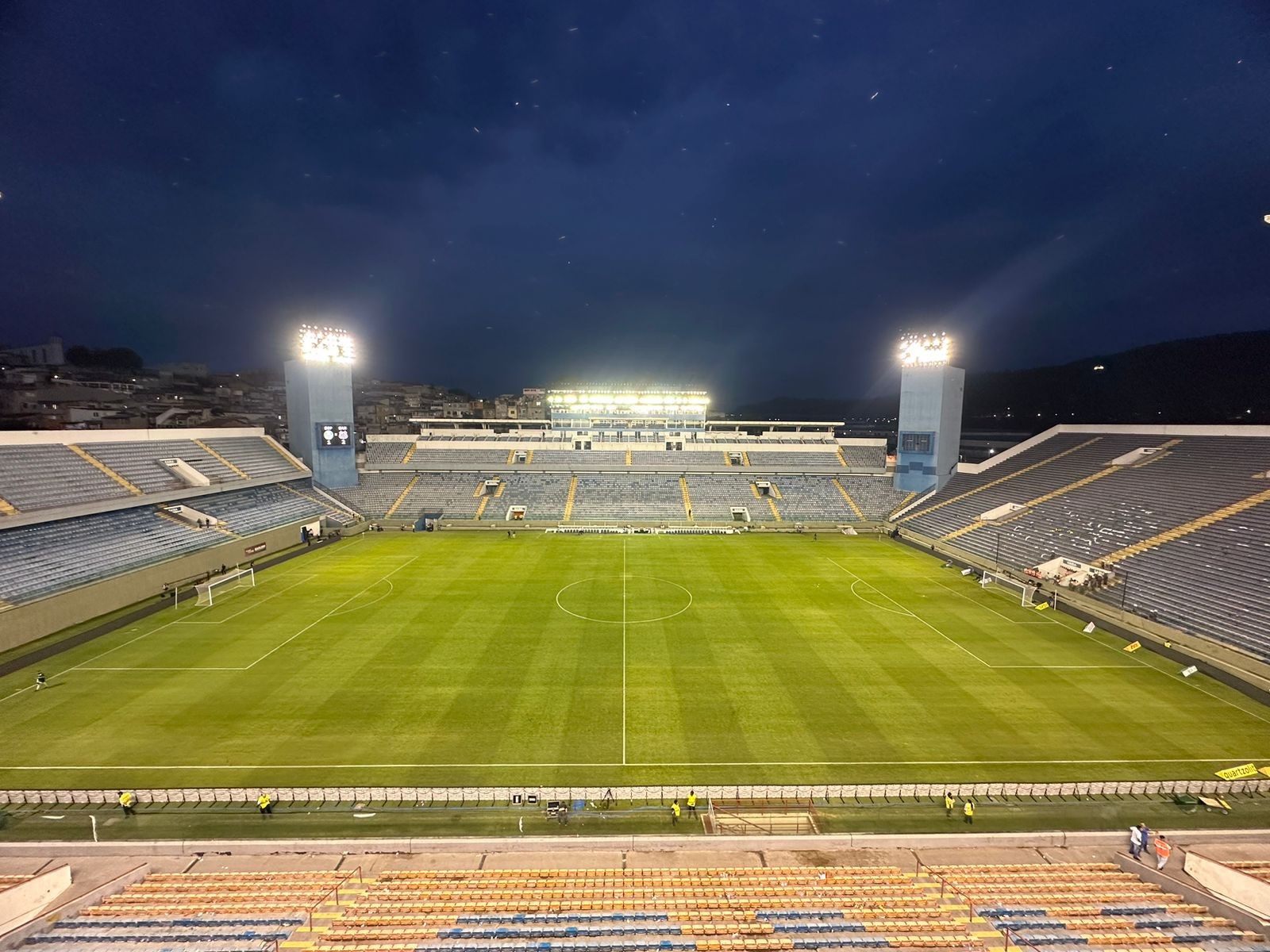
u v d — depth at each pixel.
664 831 17.67
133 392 121.12
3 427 78.69
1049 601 38.69
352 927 13.80
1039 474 60.50
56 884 15.11
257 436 66.81
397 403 198.38
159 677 27.33
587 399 84.38
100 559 38.22
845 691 26.25
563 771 20.48
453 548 53.81
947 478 70.88
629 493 72.25
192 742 22.08
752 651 30.67
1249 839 17.06
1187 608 33.28
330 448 69.94
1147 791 19.45
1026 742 22.28
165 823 17.88
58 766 20.59
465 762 20.94
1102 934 13.41
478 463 77.25
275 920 13.98
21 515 36.78
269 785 19.64
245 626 33.88
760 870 15.93
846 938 13.32
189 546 44.34
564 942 13.23
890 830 17.77
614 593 40.41
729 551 53.00
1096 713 24.36
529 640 31.89
